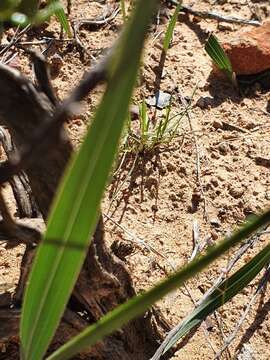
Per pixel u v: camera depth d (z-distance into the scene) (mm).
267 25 1188
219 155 1082
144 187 1036
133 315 524
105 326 530
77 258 588
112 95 483
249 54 1160
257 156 1082
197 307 842
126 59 429
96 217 558
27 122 663
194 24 1245
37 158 458
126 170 1047
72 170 525
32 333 649
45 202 740
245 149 1090
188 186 1044
